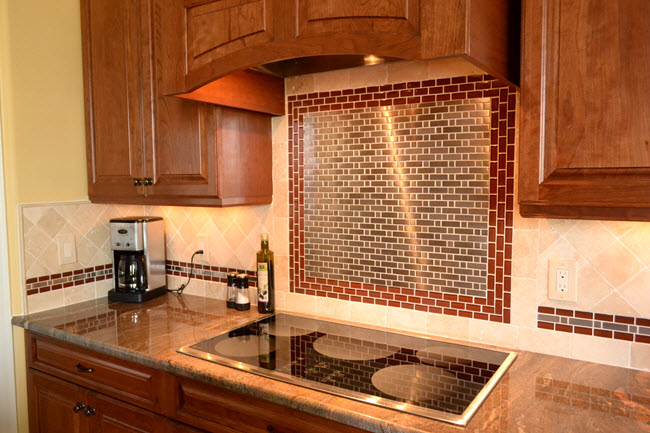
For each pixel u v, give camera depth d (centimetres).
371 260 185
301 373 143
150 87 196
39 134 210
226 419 148
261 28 147
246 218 215
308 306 202
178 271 241
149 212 246
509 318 162
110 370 176
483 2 121
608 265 146
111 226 225
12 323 204
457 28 116
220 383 143
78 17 221
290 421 134
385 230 181
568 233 151
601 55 114
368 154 182
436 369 146
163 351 163
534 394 130
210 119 181
